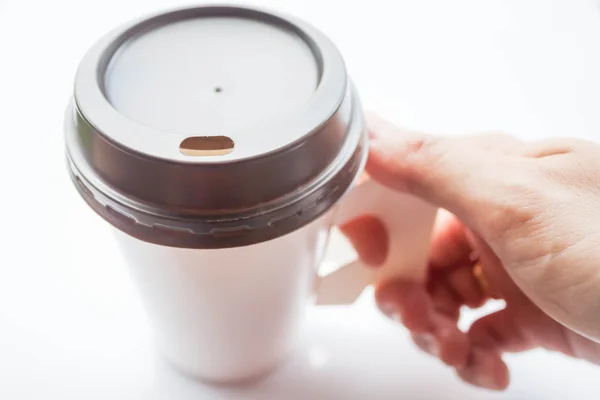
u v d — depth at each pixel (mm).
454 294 413
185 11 305
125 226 272
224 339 327
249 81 286
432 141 333
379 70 538
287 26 302
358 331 387
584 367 382
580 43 572
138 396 358
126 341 375
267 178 265
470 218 328
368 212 336
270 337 338
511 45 570
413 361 377
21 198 425
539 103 513
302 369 371
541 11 606
